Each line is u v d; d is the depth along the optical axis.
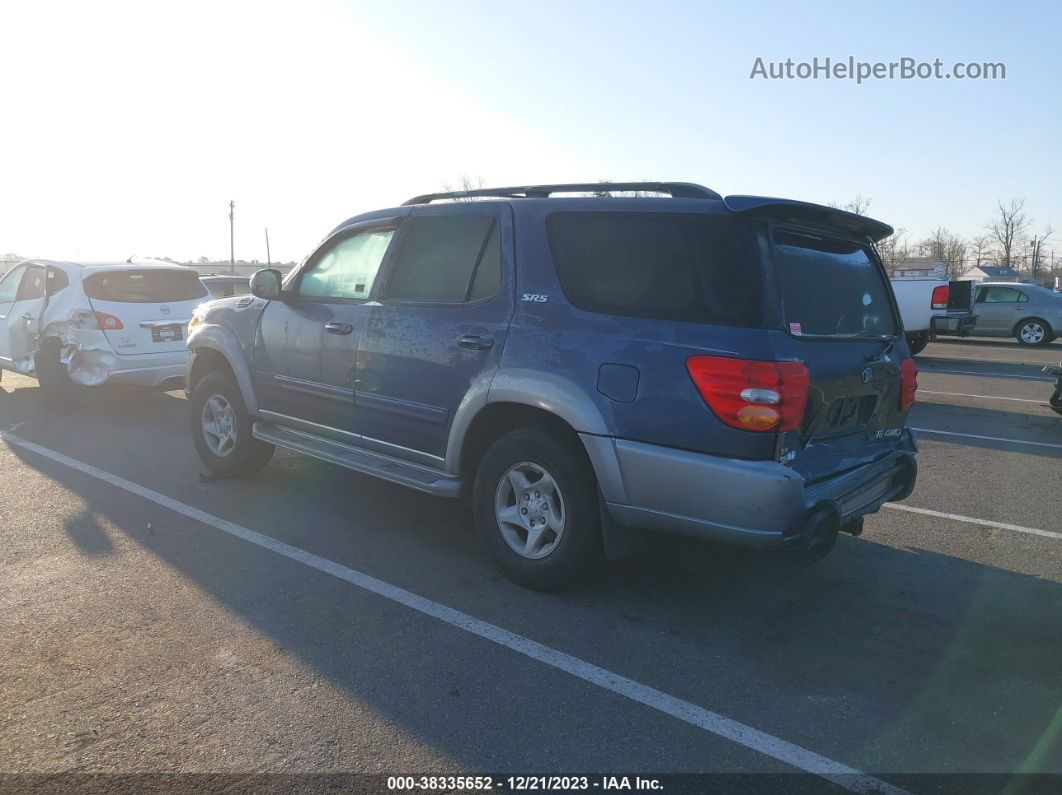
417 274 4.78
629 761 2.83
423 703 3.17
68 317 8.69
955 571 4.71
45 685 3.26
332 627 3.81
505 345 4.19
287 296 5.58
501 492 4.32
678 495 3.60
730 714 3.14
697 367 3.53
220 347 6.00
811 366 3.62
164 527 5.18
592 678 3.38
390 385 4.78
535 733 2.98
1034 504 6.14
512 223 4.35
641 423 3.69
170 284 9.37
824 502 3.54
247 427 6.04
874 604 4.22
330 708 3.12
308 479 6.34
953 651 3.70
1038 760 2.87
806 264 3.94
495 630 3.81
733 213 3.59
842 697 3.28
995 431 9.12
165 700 3.16
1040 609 4.18
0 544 4.84
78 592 4.16
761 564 4.74
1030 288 21.38
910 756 2.89
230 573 4.44
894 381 4.44
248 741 2.90
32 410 9.36
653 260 3.80
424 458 4.67
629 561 4.75
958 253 64.69
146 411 9.34
